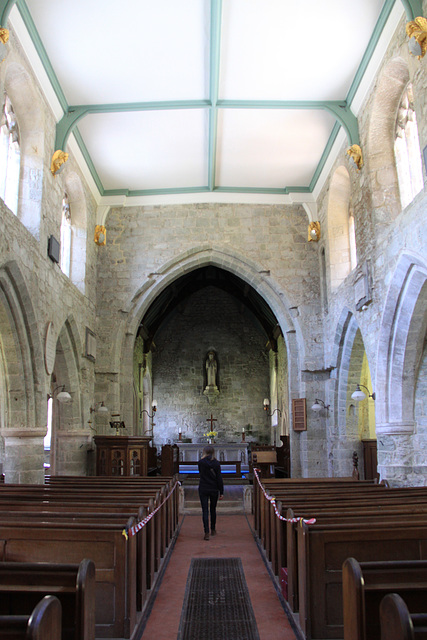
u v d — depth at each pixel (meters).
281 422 24.77
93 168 15.53
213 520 9.98
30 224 11.01
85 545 4.85
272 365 27.20
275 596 6.20
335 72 11.66
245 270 17.08
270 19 10.14
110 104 12.61
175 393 28.45
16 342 10.41
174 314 29.20
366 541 4.79
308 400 16.25
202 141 14.41
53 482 9.45
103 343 16.50
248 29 10.39
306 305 16.64
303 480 9.80
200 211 17.22
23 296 10.26
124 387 16.61
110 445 14.03
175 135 14.09
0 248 8.91
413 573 3.67
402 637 2.64
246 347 28.95
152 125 13.62
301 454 16.25
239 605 5.90
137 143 14.49
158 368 28.77
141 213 17.23
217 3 9.47
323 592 4.71
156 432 28.05
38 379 10.89
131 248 17.03
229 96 12.46
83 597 3.37
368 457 15.08
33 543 4.86
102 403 16.14
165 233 17.09
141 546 5.70
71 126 12.55
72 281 15.17
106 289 16.83
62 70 11.45
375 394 11.42
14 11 9.42
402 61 10.09
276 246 17.03
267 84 12.05
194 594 6.30
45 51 10.80
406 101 10.83
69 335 14.07
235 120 13.45
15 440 10.61
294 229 17.16
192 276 26.17
